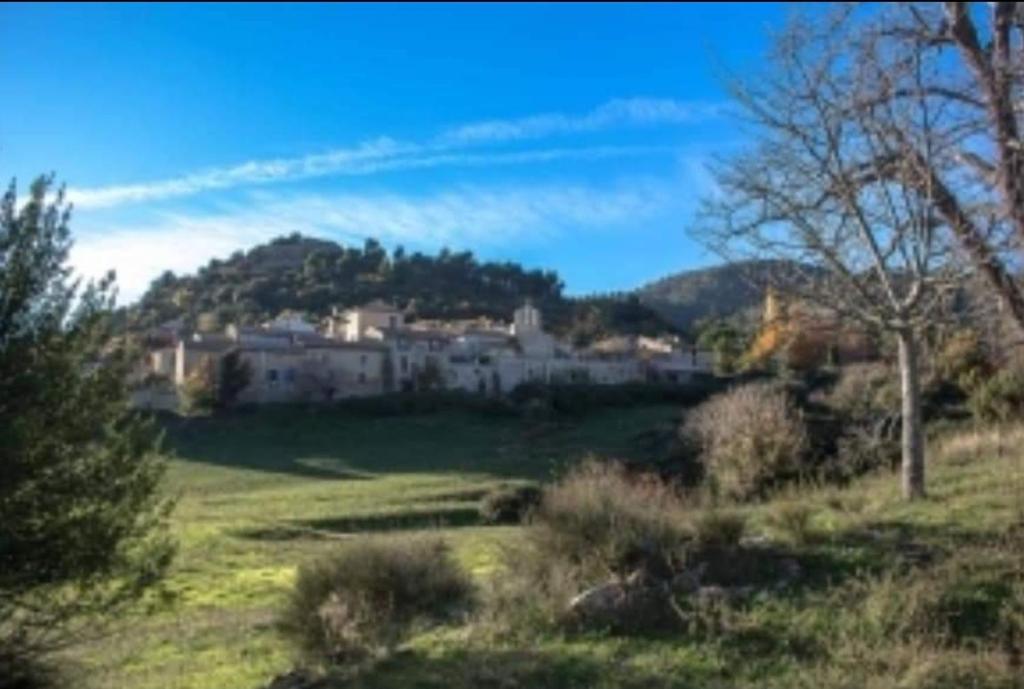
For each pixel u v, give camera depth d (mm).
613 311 141250
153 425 12367
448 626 11273
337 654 10852
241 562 24953
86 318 11930
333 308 136500
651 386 74875
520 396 78375
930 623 9758
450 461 60875
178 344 98375
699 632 10172
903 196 11641
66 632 11898
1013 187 6332
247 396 92625
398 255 169625
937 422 23734
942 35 6703
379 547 12430
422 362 102875
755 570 11195
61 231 11914
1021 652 9242
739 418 21750
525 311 116812
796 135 11930
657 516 11992
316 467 61938
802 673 9219
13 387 11234
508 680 9406
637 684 9234
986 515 12266
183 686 11727
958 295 13195
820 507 14000
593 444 57594
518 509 34781
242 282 161625
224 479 57062
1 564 10984
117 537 11586
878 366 25359
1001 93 6312
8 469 10891
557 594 10984
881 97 7059
